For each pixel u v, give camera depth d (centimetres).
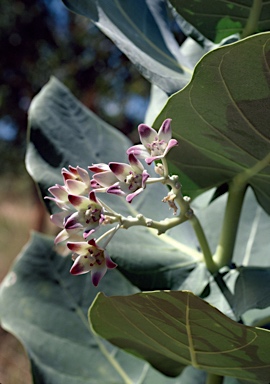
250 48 29
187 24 45
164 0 48
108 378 47
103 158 46
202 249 39
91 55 219
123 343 40
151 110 51
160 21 46
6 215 271
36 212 238
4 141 234
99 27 39
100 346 48
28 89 226
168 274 40
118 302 34
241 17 40
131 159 32
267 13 39
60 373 47
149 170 46
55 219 33
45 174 42
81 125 46
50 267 50
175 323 34
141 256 40
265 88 31
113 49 216
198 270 40
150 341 38
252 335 32
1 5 215
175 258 40
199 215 49
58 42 219
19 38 218
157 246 41
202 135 35
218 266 40
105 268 32
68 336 48
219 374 39
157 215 44
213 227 49
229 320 31
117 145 47
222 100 32
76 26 217
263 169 37
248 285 38
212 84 32
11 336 170
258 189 39
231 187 39
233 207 40
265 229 50
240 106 32
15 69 222
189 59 50
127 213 43
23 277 50
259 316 39
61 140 45
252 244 49
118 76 220
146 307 33
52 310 49
